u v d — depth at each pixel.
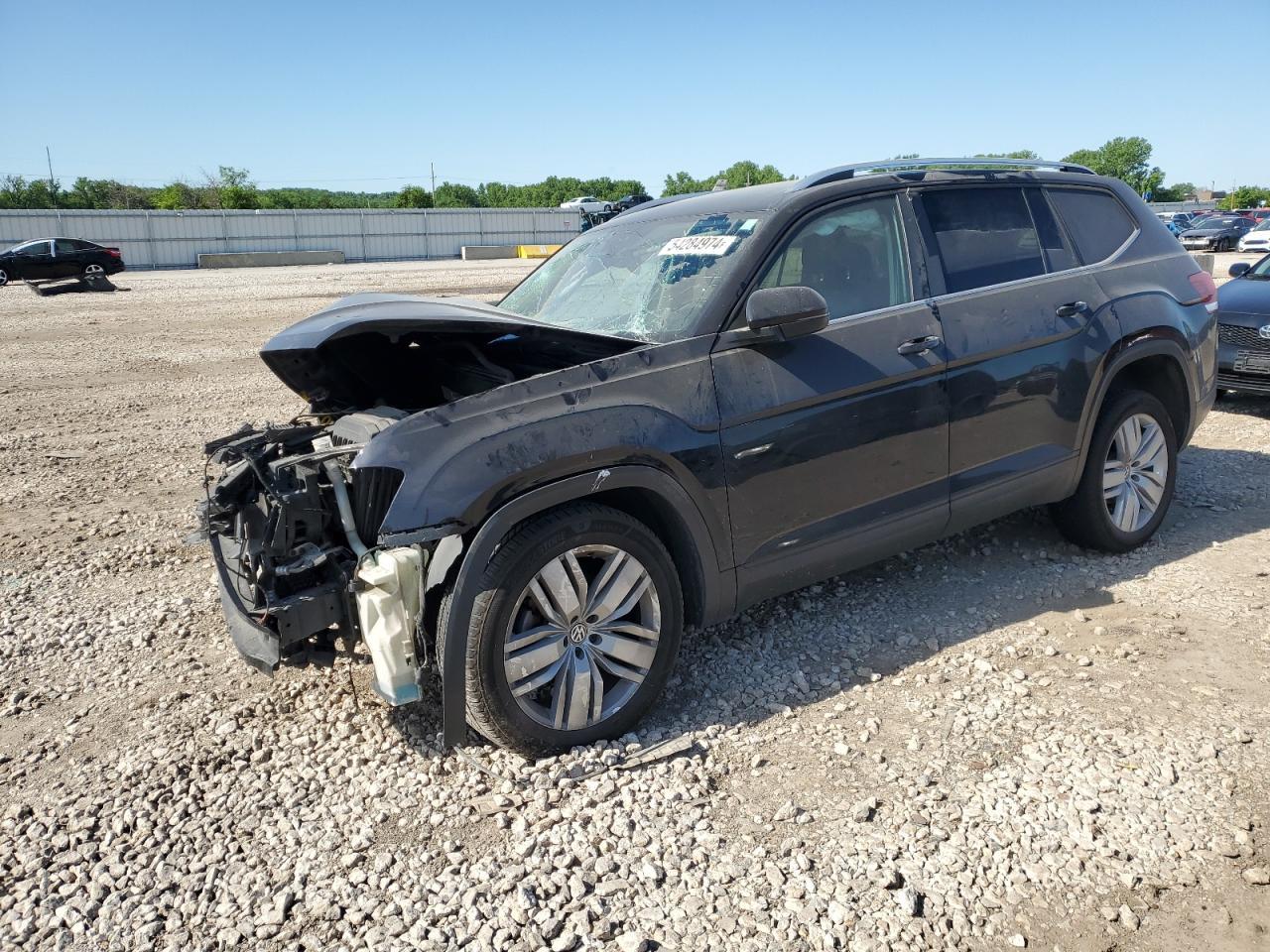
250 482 3.80
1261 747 3.11
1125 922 2.41
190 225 49.59
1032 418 4.20
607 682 3.33
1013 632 4.01
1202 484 5.93
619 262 4.20
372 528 3.09
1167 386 4.93
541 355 3.85
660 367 3.30
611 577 3.20
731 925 2.44
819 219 3.81
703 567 3.38
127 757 3.30
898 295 3.91
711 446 3.31
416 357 4.04
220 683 3.82
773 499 3.49
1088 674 3.63
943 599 4.38
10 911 2.57
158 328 17.27
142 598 4.73
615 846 2.75
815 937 2.39
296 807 2.99
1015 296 4.18
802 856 2.68
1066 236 4.56
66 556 5.34
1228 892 2.51
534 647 3.08
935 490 3.94
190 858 2.77
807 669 3.77
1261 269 9.06
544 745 3.14
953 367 3.89
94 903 2.59
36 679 3.91
